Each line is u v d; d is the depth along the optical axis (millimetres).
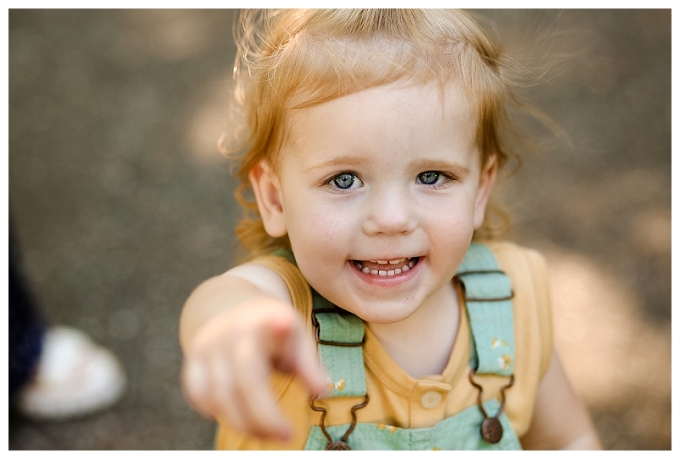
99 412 2238
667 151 3078
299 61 985
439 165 946
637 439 2100
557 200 2916
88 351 2346
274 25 1149
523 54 1545
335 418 1063
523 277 1252
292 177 992
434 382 1089
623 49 3475
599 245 2748
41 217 2928
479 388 1146
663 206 2871
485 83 1076
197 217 2943
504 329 1181
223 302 873
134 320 2541
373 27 999
